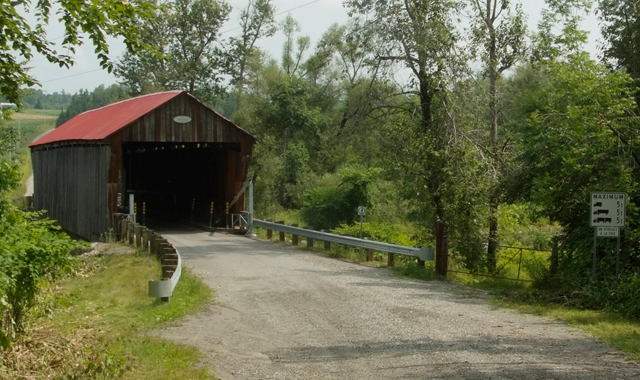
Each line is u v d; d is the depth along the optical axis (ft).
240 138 78.48
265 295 39.27
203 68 152.76
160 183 103.65
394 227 91.76
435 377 21.97
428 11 62.23
